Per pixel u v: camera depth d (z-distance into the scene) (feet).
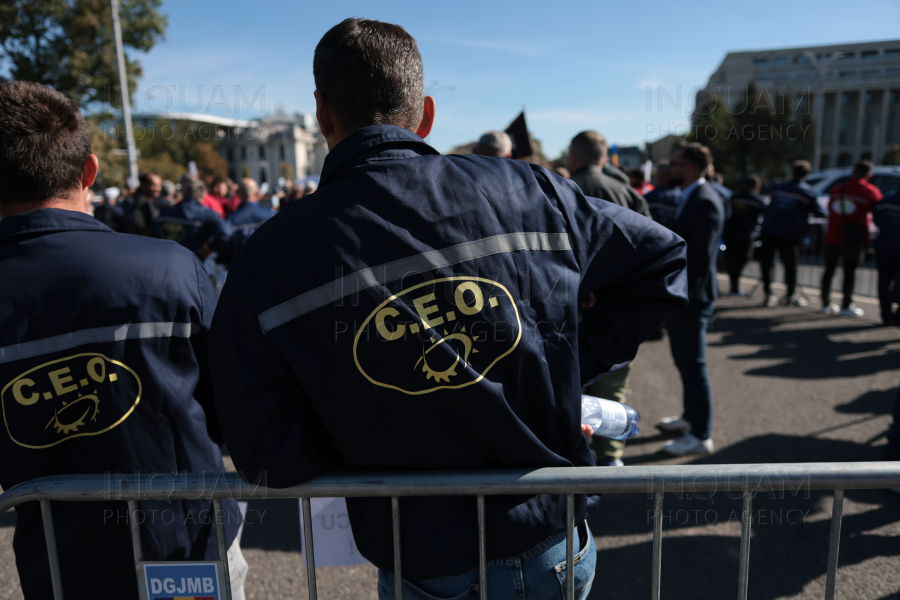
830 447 10.78
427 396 2.85
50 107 3.91
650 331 3.69
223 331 2.94
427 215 2.87
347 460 3.09
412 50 3.37
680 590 7.14
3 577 7.59
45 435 3.65
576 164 10.41
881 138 200.23
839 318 21.29
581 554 3.59
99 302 3.64
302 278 2.80
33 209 3.85
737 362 16.33
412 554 3.22
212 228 17.54
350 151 3.06
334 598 7.23
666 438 11.57
